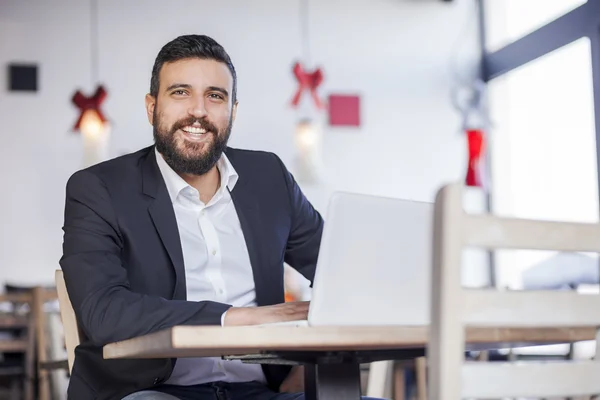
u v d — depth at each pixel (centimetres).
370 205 154
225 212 234
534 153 791
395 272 157
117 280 191
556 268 650
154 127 229
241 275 229
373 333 147
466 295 127
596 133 676
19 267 746
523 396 133
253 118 797
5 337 543
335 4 826
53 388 430
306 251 253
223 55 229
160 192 219
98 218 208
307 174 725
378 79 828
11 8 762
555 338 167
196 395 208
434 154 831
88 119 671
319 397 172
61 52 768
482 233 128
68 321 217
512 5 840
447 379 124
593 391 140
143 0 787
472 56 848
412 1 843
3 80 758
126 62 778
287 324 160
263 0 811
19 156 755
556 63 762
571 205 746
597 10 680
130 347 158
